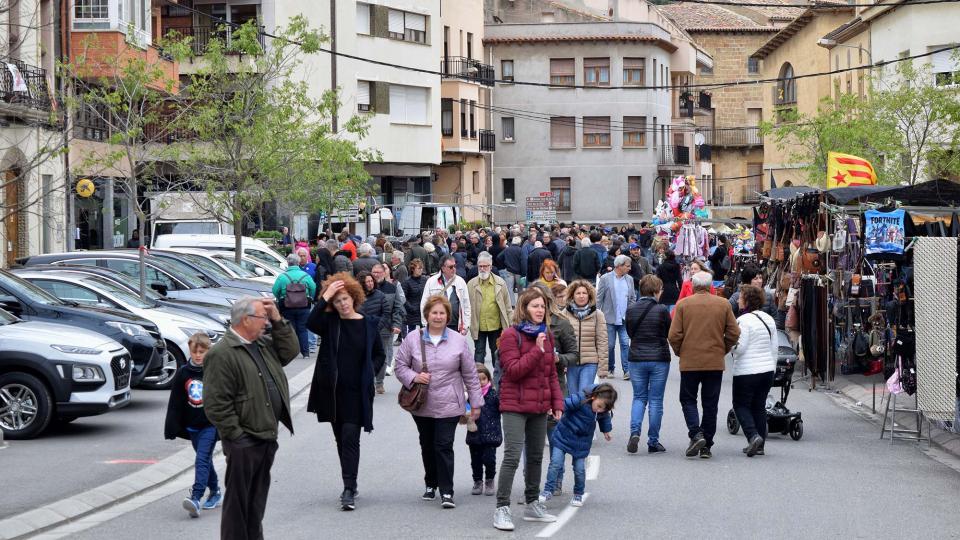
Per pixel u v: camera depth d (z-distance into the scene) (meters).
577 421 12.59
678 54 89.62
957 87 40.19
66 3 37.22
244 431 9.85
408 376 12.41
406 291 24.39
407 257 33.81
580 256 30.64
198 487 12.18
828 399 20.98
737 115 104.31
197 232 40.44
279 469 14.77
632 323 15.74
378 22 61.62
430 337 12.48
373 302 23.11
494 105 84.19
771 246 28.58
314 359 26.66
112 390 16.94
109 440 16.62
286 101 36.50
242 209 35.09
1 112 29.53
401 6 63.03
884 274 21.78
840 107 47.50
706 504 12.63
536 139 84.12
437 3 65.88
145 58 36.91
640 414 15.78
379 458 15.43
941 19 46.00
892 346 19.89
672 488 13.48
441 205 60.88
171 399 12.13
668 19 93.12
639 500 12.84
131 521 12.02
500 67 83.94
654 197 85.56
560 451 12.61
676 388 22.20
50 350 16.64
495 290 20.98
